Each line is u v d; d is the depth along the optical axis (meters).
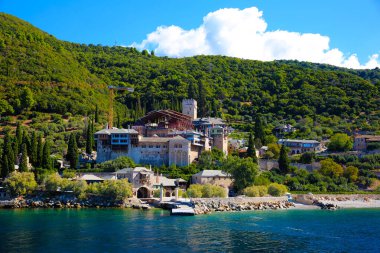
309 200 191.88
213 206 166.00
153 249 94.81
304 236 112.88
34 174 187.88
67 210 156.38
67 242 100.31
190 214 148.75
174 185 190.75
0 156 189.75
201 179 197.12
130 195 170.00
